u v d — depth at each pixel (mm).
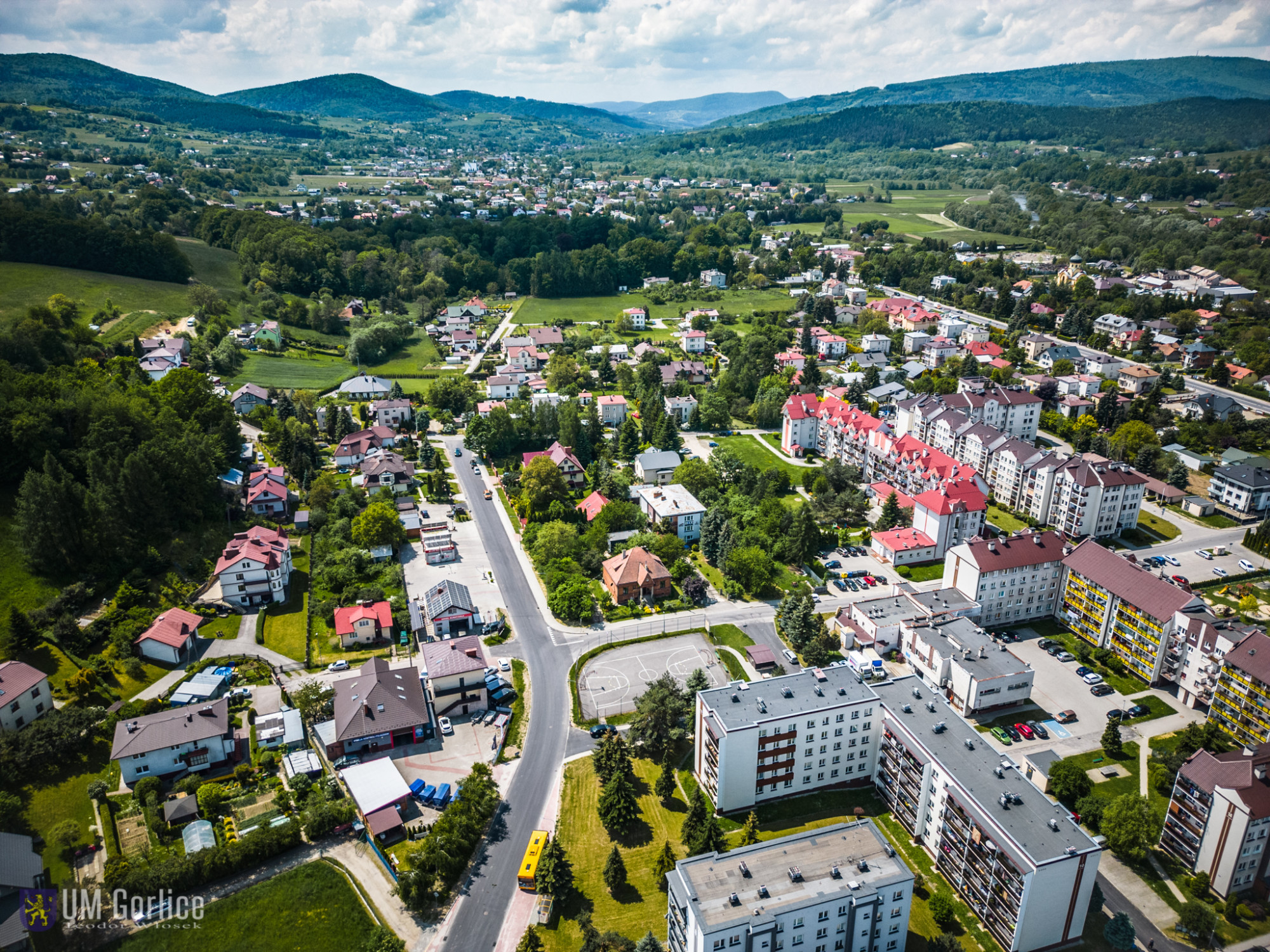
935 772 104562
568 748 125562
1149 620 139375
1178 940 94938
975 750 106750
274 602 162250
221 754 118938
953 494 183375
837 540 191125
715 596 169750
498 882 102250
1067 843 91250
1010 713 134125
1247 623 155625
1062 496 194875
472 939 94750
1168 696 138000
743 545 180625
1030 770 119625
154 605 153875
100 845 105188
